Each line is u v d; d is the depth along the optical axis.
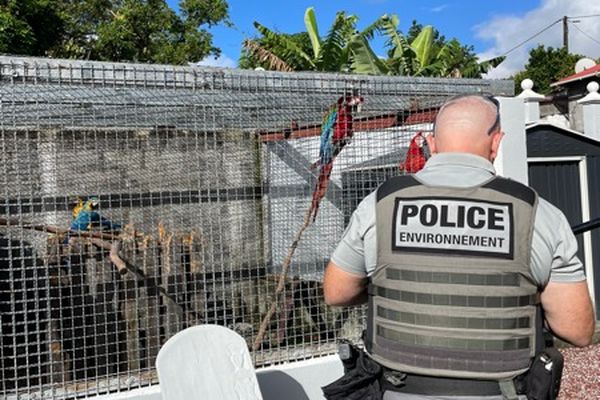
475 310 2.19
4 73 3.62
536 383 2.20
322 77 4.62
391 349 2.29
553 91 17.92
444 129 2.41
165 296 4.37
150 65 4.01
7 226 3.96
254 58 14.77
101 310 4.15
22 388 3.73
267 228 5.50
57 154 4.52
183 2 21.53
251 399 3.49
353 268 2.43
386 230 2.32
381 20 14.88
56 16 16.62
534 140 8.26
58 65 3.74
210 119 4.84
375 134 5.00
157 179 5.09
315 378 4.46
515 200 2.24
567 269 2.22
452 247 2.22
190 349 3.43
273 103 4.70
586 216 8.52
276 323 4.69
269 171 5.54
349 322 4.86
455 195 2.27
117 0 21.03
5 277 3.90
